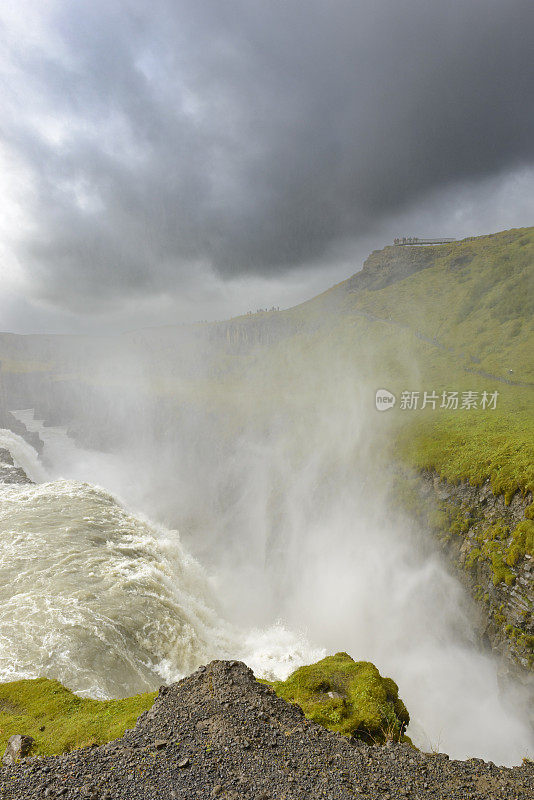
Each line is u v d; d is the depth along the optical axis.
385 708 15.13
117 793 9.39
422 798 9.62
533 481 40.12
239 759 10.56
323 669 17.97
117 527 44.00
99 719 15.10
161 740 11.27
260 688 13.82
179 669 26.86
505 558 37.34
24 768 10.41
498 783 10.16
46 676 21.73
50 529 40.78
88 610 27.94
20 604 28.06
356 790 9.73
